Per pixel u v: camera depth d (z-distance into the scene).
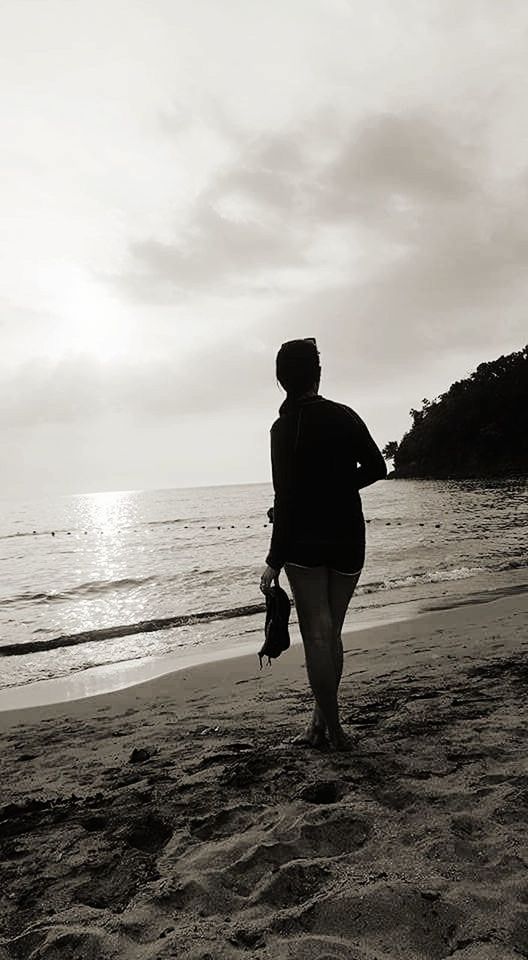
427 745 3.02
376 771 2.71
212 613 10.66
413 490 86.00
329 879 1.91
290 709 4.46
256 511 65.88
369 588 12.26
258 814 2.44
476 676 4.75
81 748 4.07
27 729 4.91
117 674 7.07
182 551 25.42
